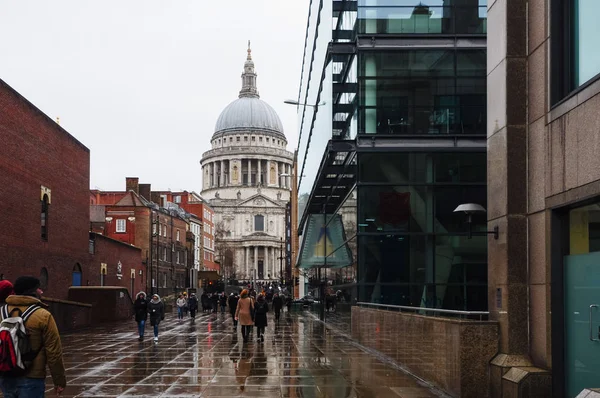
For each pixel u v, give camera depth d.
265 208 189.50
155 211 72.44
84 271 39.84
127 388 12.27
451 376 11.02
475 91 21.98
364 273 21.75
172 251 79.44
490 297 11.15
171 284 78.12
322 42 28.19
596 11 8.43
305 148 41.53
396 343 15.72
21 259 29.44
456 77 22.02
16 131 28.98
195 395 11.51
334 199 29.83
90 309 32.91
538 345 9.87
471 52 22.09
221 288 70.38
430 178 21.98
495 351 10.55
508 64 10.52
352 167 23.41
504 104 10.58
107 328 31.08
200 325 33.31
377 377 13.56
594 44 8.50
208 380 13.28
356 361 16.48
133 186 77.94
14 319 6.29
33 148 31.17
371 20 22.25
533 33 10.27
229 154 199.12
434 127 21.94
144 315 23.58
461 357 10.52
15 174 28.83
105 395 11.52
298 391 11.88
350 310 24.41
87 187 40.59
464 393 10.45
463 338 10.55
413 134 21.84
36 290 6.78
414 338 13.85
